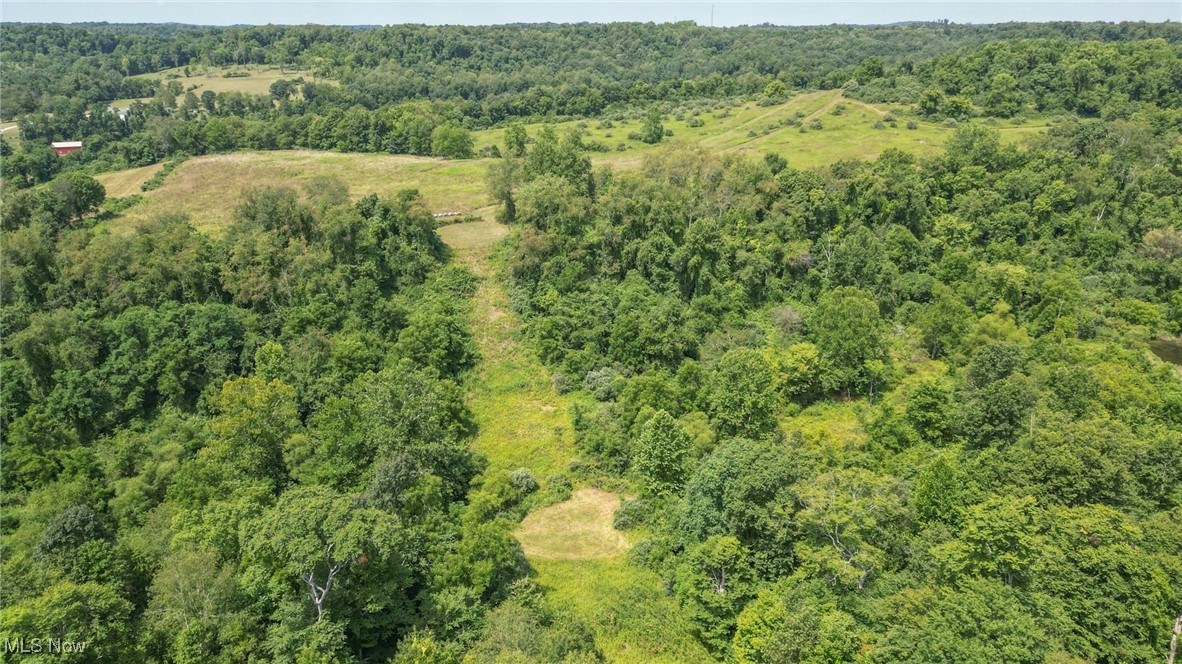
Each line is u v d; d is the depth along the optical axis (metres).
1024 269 89.50
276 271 80.69
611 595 48.59
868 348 74.50
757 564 45.72
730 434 63.97
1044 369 66.94
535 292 87.81
